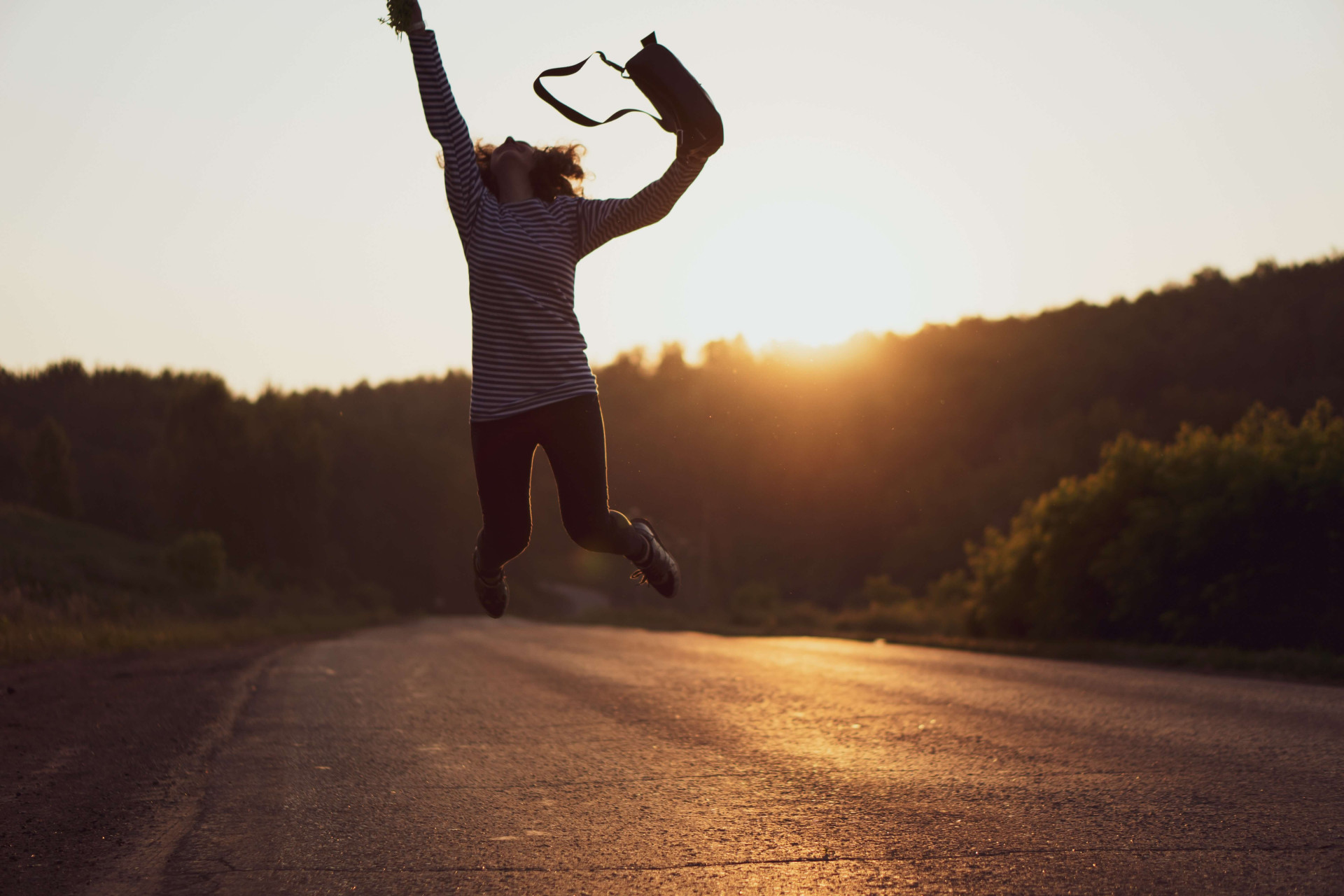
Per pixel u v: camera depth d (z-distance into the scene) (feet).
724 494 204.95
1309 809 11.23
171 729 18.53
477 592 9.84
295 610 124.77
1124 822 10.74
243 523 185.26
